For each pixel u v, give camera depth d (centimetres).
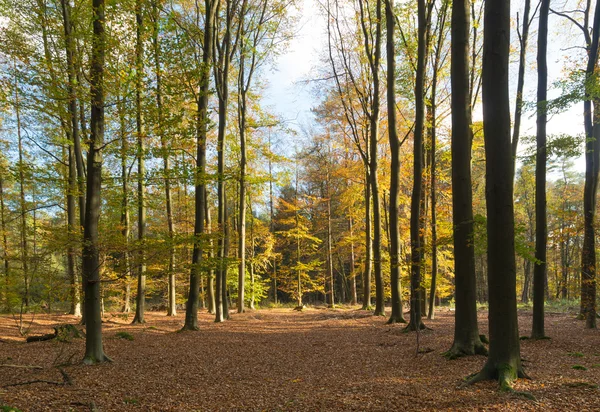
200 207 1324
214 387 673
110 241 855
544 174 1012
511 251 585
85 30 816
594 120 1145
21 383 642
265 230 2688
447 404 511
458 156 852
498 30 585
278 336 1273
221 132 1582
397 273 1488
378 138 2022
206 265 1095
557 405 480
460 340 828
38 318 1570
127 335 1180
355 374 735
